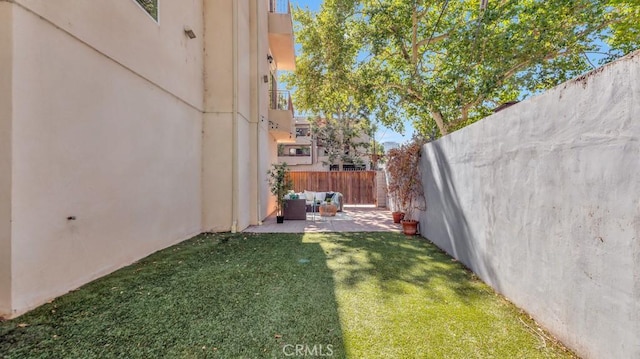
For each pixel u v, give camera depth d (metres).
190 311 2.94
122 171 4.34
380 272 4.23
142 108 4.88
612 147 1.94
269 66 11.10
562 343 2.41
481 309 3.05
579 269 2.24
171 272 4.15
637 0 6.45
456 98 8.90
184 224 6.43
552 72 8.65
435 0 9.10
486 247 3.80
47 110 3.08
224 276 4.01
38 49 2.98
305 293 3.44
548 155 2.61
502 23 8.63
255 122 8.80
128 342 2.37
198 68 7.16
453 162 4.99
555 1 6.95
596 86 2.07
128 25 4.48
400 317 2.86
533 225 2.83
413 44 9.82
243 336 2.49
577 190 2.26
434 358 2.21
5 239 2.70
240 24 7.84
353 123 17.25
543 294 2.67
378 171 14.16
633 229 1.79
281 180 9.52
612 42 7.66
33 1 2.92
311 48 12.12
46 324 2.61
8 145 2.71
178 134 6.17
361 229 7.89
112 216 4.12
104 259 3.95
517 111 3.10
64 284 3.29
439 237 5.75
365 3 10.02
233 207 7.46
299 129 26.55
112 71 4.13
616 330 1.91
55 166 3.18
